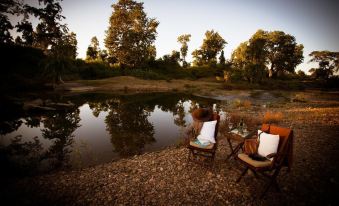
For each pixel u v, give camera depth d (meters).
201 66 72.06
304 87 55.31
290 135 4.47
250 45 54.88
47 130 11.12
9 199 4.37
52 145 8.68
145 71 57.31
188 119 14.12
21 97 21.59
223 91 38.62
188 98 27.89
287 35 73.44
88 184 4.93
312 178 5.05
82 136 9.96
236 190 4.59
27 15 16.70
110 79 45.94
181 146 7.93
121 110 17.64
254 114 14.56
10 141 9.23
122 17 58.62
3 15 15.46
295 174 5.26
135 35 58.94
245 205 4.07
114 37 58.41
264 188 4.66
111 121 13.38
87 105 20.06
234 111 16.64
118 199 4.29
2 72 25.27
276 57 74.31
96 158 7.15
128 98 26.64
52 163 6.73
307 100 27.72
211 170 5.54
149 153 7.27
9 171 6.08
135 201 4.22
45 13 17.34
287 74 80.69
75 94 28.94
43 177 5.39
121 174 5.41
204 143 5.60
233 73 56.44
